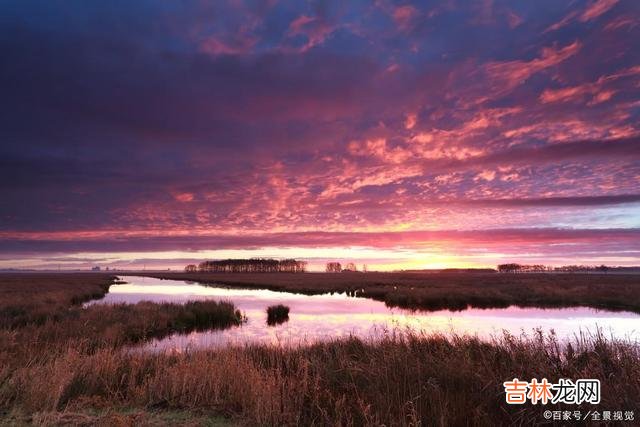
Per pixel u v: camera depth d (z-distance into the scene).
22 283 56.00
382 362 7.12
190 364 6.60
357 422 4.98
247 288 60.91
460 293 34.34
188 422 4.64
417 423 4.70
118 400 5.45
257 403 4.96
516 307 27.75
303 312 25.36
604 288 38.28
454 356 7.50
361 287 50.75
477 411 4.97
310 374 7.24
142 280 104.88
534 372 6.26
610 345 7.75
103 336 13.66
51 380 5.51
